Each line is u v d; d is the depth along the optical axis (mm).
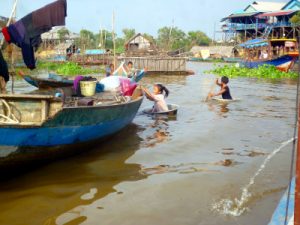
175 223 4129
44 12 6625
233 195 4852
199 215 4312
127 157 6430
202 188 5090
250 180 5344
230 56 60000
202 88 17344
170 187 5133
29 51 6797
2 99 5180
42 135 5270
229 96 12922
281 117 9875
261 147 7023
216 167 5930
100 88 9891
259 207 4492
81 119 5836
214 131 8289
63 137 5664
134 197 4805
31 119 5305
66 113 5434
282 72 26844
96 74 28031
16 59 13070
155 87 10258
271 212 4352
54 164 6023
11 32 6523
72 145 6020
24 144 5105
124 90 9438
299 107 2352
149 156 6496
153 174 5633
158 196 4840
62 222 4125
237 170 5777
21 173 5566
